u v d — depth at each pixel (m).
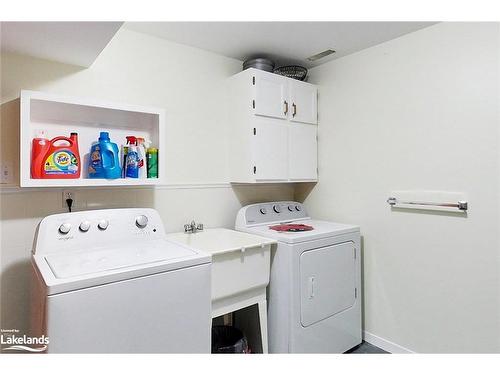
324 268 2.16
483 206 1.84
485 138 1.83
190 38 2.22
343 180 2.62
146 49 2.14
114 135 1.94
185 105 2.32
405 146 2.21
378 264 2.39
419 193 2.12
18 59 1.69
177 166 2.29
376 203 2.39
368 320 2.47
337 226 2.42
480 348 1.88
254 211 2.47
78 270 1.24
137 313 1.27
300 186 3.02
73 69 1.86
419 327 2.16
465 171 1.91
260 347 2.10
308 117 2.70
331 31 2.13
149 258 1.42
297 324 2.00
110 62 1.99
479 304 1.88
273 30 2.11
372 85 2.39
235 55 2.53
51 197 1.78
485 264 1.85
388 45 2.29
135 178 1.83
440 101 2.02
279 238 2.06
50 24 1.36
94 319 1.18
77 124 1.81
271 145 2.43
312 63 2.73
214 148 2.48
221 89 2.53
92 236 1.60
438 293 2.06
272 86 2.42
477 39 1.85
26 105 1.48
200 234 2.25
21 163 1.47
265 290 2.07
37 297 1.32
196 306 1.44
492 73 1.80
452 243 1.99
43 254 1.46
